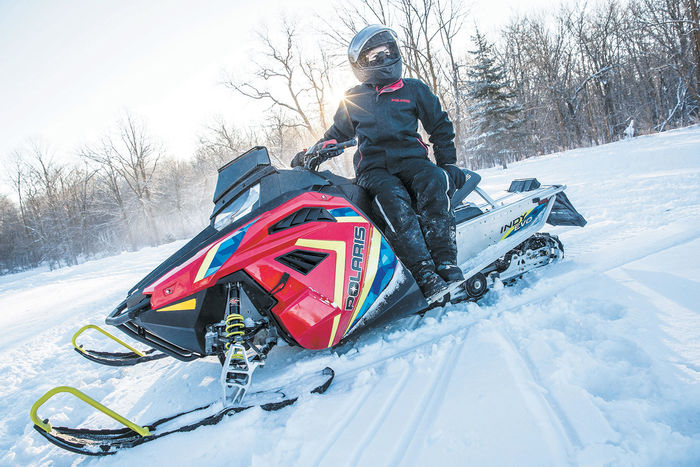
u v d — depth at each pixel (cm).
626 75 4241
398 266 257
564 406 160
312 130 2628
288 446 168
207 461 170
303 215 233
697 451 129
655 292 251
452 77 2359
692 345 186
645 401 154
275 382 227
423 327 265
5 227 5050
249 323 217
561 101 4066
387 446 158
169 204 4478
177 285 209
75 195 4400
